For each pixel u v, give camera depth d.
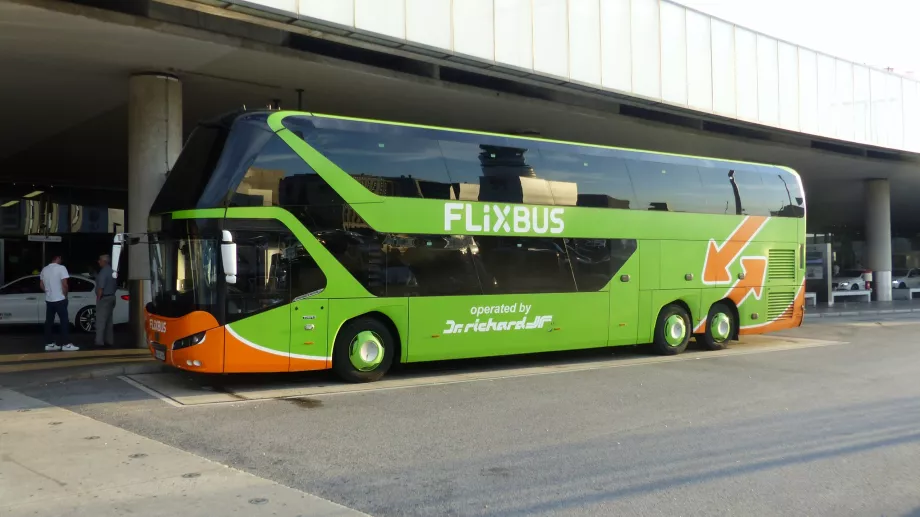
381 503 5.32
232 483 5.71
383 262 10.65
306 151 10.16
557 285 12.35
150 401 9.27
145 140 13.01
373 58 13.09
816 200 37.72
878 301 31.08
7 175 25.11
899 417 8.44
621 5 15.86
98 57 12.09
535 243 12.16
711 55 17.95
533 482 5.86
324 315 10.16
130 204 13.12
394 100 15.61
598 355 14.37
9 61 12.25
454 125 18.47
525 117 17.44
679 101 17.12
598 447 7.00
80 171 24.22
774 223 15.80
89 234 27.69
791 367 12.65
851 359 13.78
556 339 12.38
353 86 14.30
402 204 10.85
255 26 11.59
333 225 10.28
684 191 14.30
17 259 26.02
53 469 6.05
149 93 13.02
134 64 12.52
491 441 7.22
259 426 7.84
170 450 6.73
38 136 18.52
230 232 9.36
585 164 12.92
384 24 11.93
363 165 10.59
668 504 5.34
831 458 6.64
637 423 8.08
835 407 9.02
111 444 6.94
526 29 14.07
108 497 5.32
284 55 12.18
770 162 25.34
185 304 9.60
